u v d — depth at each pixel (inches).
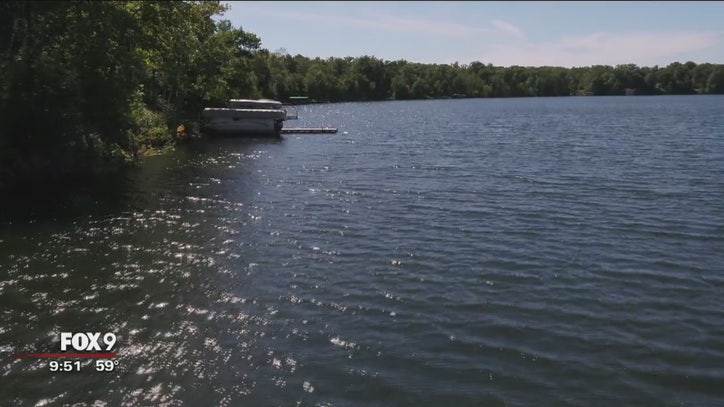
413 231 682.2
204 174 1081.4
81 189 911.7
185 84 1840.6
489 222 721.6
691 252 593.6
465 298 480.4
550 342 403.9
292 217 749.9
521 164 1216.8
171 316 445.1
